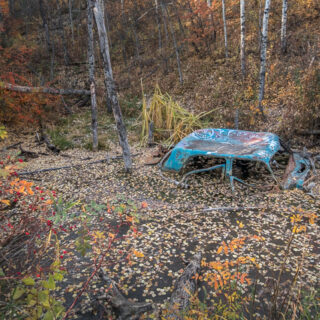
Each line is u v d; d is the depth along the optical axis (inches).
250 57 523.5
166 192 225.1
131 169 269.3
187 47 658.8
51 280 80.4
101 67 717.3
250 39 580.1
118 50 784.3
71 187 241.9
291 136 326.0
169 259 141.4
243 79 472.4
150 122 371.6
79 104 539.8
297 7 593.0
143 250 149.0
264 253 141.7
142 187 236.8
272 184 223.0
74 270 134.6
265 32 370.9
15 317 105.5
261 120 377.1
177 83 547.8
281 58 490.9
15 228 137.5
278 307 104.4
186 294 111.3
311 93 318.3
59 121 466.6
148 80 598.5
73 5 1029.2
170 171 263.1
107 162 303.3
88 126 445.7
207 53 598.9
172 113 377.7
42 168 292.7
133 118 472.4
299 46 500.4
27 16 1014.4
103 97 538.6
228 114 402.0
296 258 136.7
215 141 278.7
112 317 105.5
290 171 235.0
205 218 180.4
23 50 663.8
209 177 250.7
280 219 174.7
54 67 739.4
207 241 155.3
